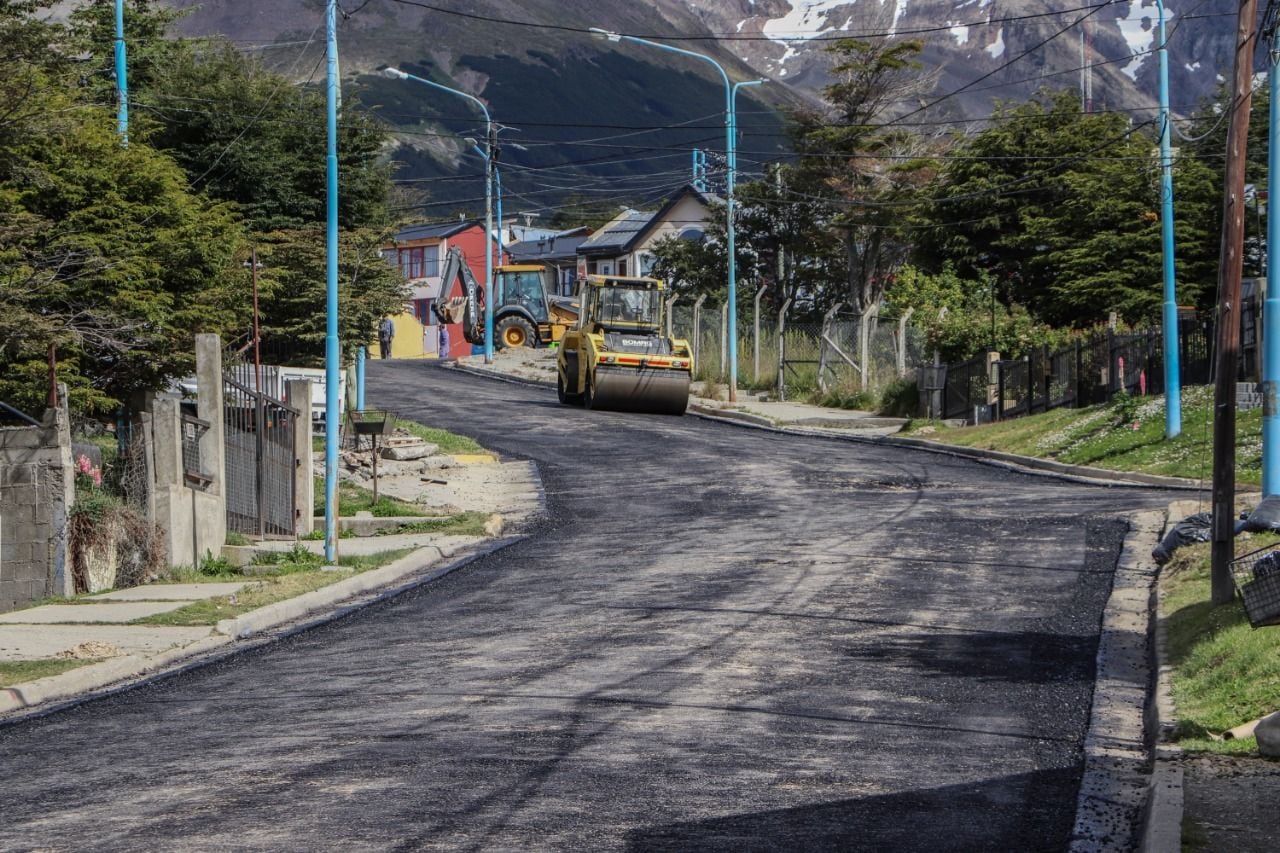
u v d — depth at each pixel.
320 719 13.74
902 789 10.86
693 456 44.62
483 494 37.19
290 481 31.44
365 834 9.43
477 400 63.62
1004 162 75.38
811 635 17.98
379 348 111.94
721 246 89.00
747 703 14.11
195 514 27.19
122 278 29.34
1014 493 34.31
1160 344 45.34
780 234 87.06
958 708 14.00
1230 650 14.71
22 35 26.52
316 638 19.59
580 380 60.53
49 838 9.59
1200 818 9.59
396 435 44.72
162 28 50.91
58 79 28.64
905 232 79.94
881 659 16.47
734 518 31.48
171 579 25.66
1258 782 10.59
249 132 49.53
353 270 49.19
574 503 35.34
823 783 11.00
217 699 15.29
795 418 58.34
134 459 26.61
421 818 9.84
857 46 82.88
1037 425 46.34
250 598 22.81
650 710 13.74
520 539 29.88
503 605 21.53
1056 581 21.94
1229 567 17.73
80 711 15.05
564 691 14.77
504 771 11.27
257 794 10.66
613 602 21.16
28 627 20.27
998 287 73.19
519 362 85.81
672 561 25.38
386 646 18.45
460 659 17.06
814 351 69.31
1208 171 65.12
